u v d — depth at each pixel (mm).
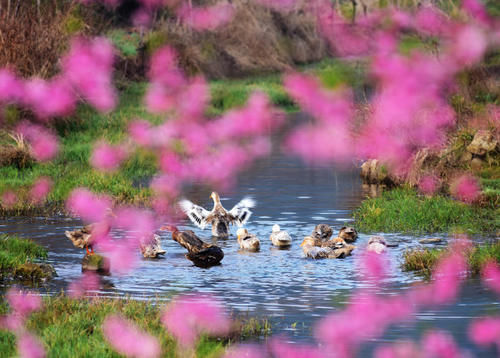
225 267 12922
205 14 53250
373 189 20516
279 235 14492
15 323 9523
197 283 11891
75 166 22984
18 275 12172
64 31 29953
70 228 15898
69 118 28125
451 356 8805
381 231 15680
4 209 17500
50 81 27688
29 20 28359
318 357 8758
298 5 63531
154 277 12273
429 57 27797
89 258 12711
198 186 21141
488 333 9508
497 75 29969
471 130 22203
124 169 23031
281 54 55625
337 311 10445
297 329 9711
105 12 47656
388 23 52906
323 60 60469
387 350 8977
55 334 8938
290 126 34688
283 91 43844
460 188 18922
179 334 9180
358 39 63500
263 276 12320
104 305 10180
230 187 20969
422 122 22766
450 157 21266
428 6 39094
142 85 40031
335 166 24625
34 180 20453
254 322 9875
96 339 8805
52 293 11266
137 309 10086
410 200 17781
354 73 49438
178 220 17062
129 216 17281
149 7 49750
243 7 56031
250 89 42094
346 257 13570
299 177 22594
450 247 13516
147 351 8531
